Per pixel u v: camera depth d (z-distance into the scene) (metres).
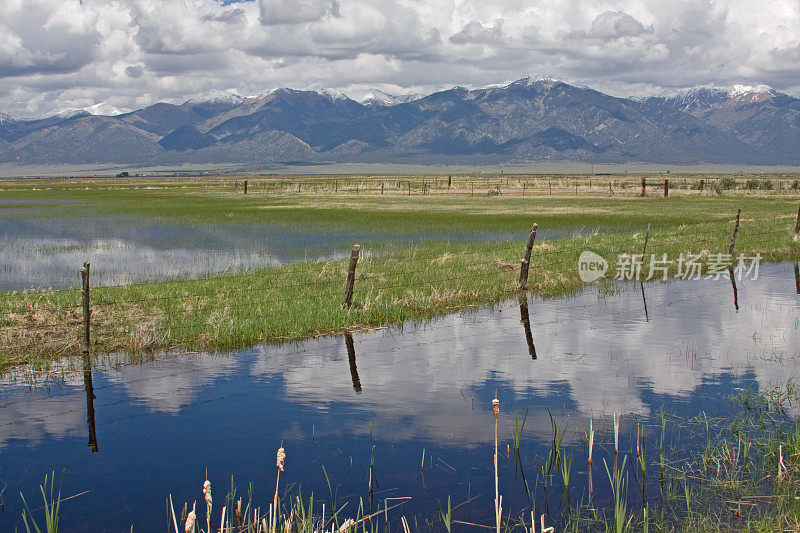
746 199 67.94
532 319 18.42
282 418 11.16
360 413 11.36
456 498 8.47
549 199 70.81
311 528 7.45
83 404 11.95
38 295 19.53
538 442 10.07
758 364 13.97
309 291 20.36
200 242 37.16
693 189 89.06
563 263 25.83
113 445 10.17
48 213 57.47
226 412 11.48
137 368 14.00
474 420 10.98
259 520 7.85
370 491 8.68
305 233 41.00
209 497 6.69
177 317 17.17
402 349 15.45
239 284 21.59
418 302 19.48
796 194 76.81
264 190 100.25
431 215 51.53
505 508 8.20
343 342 16.09
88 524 7.96
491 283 22.27
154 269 28.03
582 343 15.80
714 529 7.62
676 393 12.20
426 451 9.81
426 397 12.12
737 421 10.76
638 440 9.70
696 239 32.44
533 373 13.48
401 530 7.71
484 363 14.25
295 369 13.92
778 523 7.55
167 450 9.98
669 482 8.79
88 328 14.57
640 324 17.73
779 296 21.42
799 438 9.62
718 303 20.42
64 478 9.14
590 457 9.17
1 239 38.88
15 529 7.84
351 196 80.31
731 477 8.81
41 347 14.80
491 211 55.16
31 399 12.22
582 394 12.15
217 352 15.20
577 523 7.81
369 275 22.80
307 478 9.05
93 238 39.28
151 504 8.44
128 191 103.38
